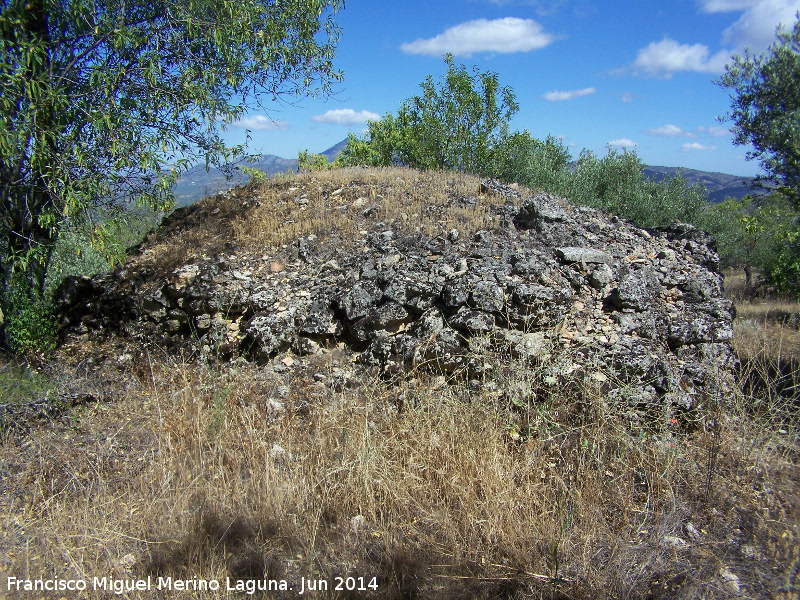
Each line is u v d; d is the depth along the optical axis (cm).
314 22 725
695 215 1277
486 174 1175
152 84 564
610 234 631
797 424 385
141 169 566
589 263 531
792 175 647
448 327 457
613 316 475
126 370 527
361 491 324
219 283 545
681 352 473
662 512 311
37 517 318
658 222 1223
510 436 369
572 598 258
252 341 509
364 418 380
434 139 1197
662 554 284
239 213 726
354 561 288
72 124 563
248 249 617
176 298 560
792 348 588
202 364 480
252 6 636
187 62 613
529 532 289
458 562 279
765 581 263
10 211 596
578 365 415
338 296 503
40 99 511
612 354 425
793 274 676
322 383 452
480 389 409
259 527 303
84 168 527
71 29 595
